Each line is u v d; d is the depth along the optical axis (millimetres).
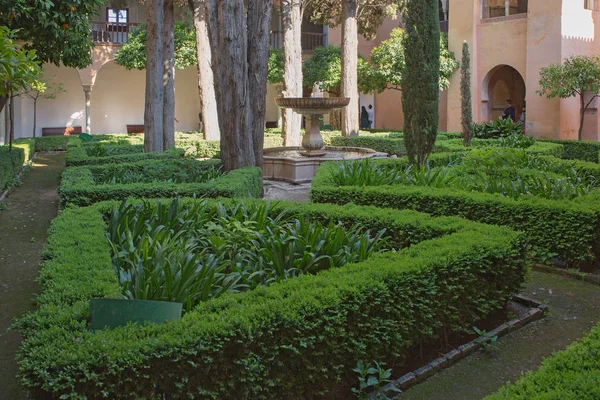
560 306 4590
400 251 3916
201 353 2535
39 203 9586
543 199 5734
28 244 6801
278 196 10445
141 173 8664
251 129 8844
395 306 3309
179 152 12078
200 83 17359
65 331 2561
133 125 24422
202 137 18641
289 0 16516
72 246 4086
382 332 3232
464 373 3494
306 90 24656
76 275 3373
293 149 14172
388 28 23344
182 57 19703
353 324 3094
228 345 2619
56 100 23031
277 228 4656
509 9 20172
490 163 8406
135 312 2730
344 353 3078
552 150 11844
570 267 5406
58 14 8625
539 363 3604
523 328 4172
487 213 5770
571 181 7188
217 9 8477
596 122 17125
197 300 3309
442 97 21641
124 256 3965
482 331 3898
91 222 4879
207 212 5594
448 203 6031
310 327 2854
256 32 8797
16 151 13102
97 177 8492
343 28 18125
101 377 2336
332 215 5344
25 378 2348
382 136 17562
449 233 4633
